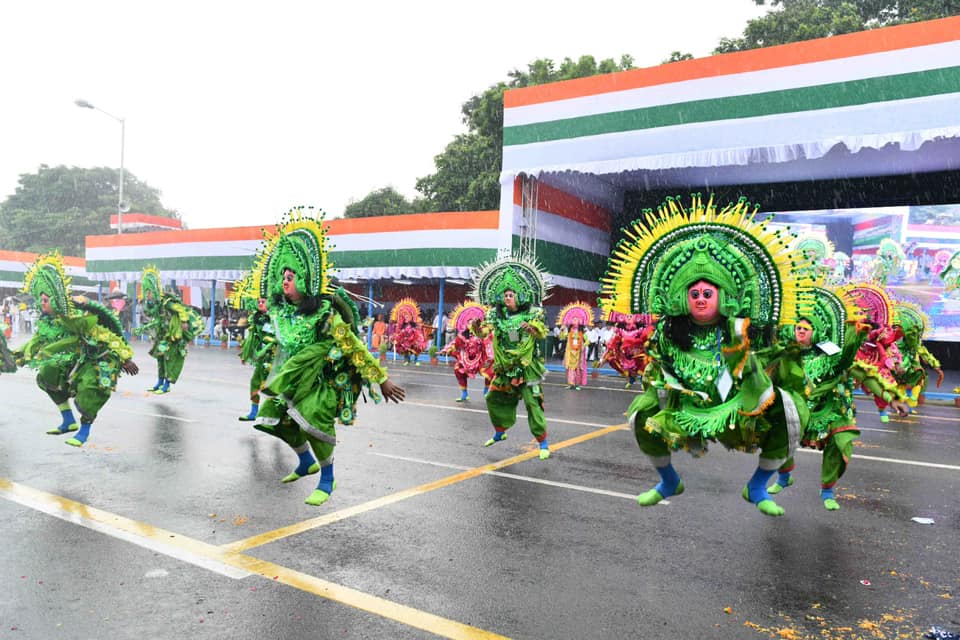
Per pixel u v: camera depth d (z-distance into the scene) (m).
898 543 5.27
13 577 4.29
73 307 7.70
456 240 22.58
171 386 14.51
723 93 17.56
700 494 6.56
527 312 8.12
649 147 18.48
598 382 17.56
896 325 9.00
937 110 15.21
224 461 7.62
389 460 7.86
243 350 10.01
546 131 19.95
